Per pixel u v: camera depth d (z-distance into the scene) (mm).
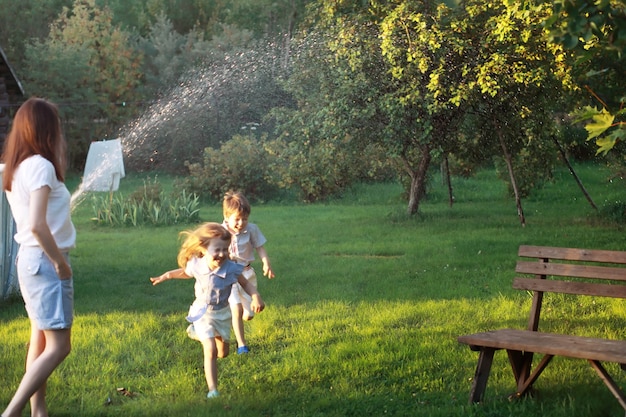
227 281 6027
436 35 17344
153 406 5695
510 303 9227
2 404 5754
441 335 7777
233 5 49156
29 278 4859
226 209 7332
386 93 18297
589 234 15867
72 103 40406
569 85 17094
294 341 7660
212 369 5945
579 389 5918
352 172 25797
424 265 12422
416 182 19984
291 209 23922
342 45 18547
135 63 45375
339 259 13320
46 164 4805
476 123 19812
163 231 18969
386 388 6145
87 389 6234
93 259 14039
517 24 16797
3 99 22578
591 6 6086
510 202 24359
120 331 8148
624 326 8109
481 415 5391
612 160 25625
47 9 50219
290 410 5656
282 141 26641
